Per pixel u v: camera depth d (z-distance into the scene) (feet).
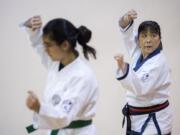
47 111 7.28
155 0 14.12
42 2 14.03
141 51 11.13
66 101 7.82
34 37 9.53
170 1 14.12
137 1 14.11
